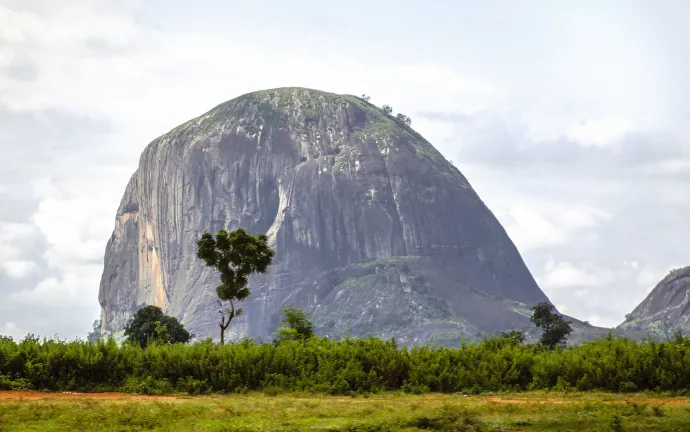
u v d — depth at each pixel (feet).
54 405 120.06
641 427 96.58
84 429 98.43
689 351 156.87
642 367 157.89
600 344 172.45
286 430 96.68
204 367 171.12
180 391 167.02
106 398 149.79
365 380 168.66
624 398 143.43
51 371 167.53
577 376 163.32
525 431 96.17
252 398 152.35
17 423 102.99
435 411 110.83
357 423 100.78
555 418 101.91
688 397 145.28
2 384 162.09
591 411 110.83
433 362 173.37
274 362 173.17
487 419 102.89
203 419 107.76
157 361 172.24
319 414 112.88
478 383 168.66
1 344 170.30
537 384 166.09
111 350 173.47
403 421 101.30
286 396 159.74
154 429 98.73
